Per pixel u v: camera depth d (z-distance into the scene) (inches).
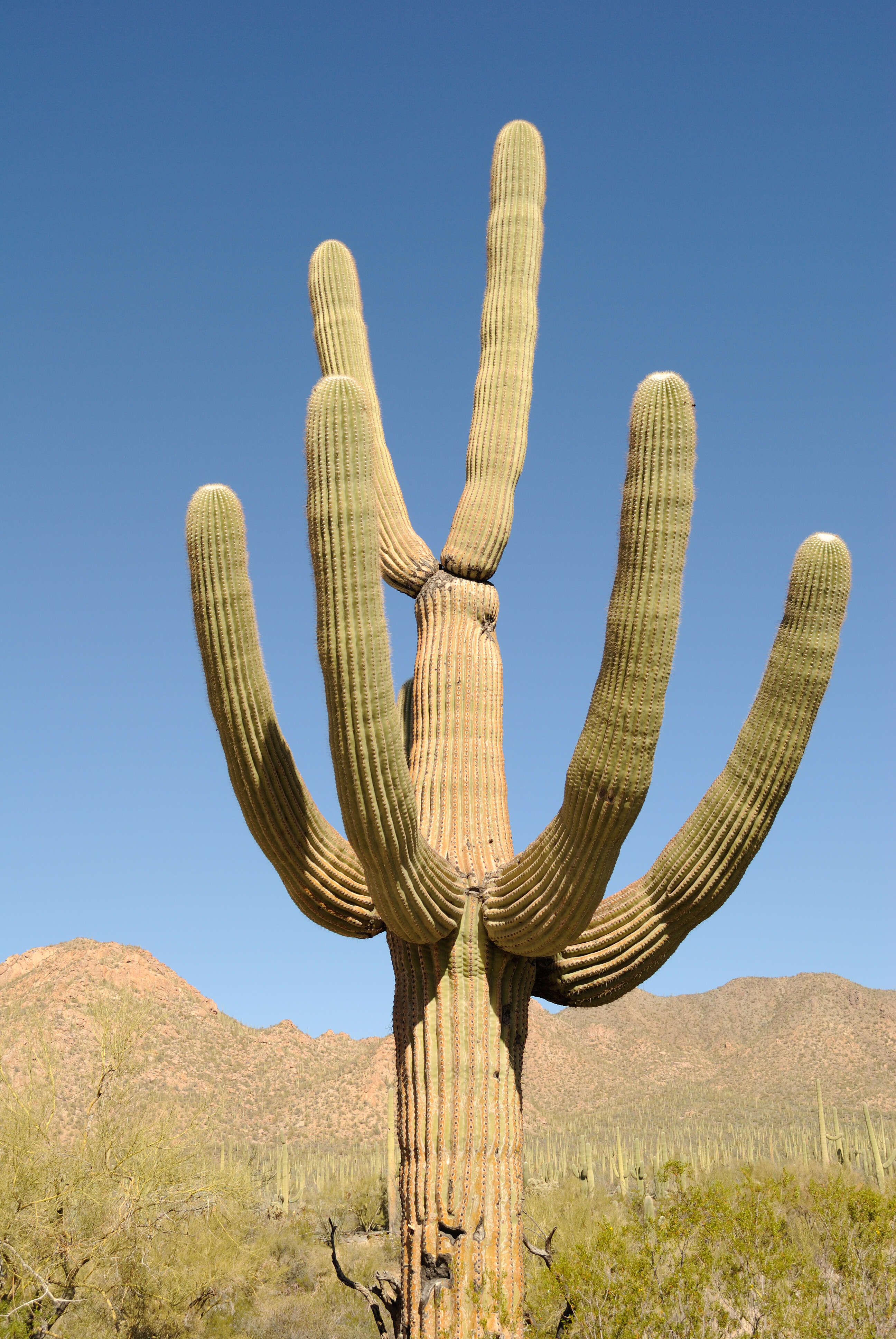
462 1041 213.9
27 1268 346.3
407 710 283.3
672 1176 361.1
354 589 188.9
